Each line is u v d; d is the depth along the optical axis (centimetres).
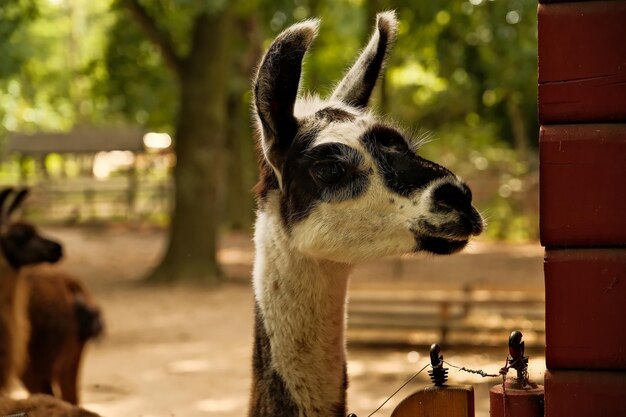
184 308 1633
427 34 2183
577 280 287
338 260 356
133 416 858
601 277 286
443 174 348
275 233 371
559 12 290
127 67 2347
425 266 2209
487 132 3591
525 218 3088
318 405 369
